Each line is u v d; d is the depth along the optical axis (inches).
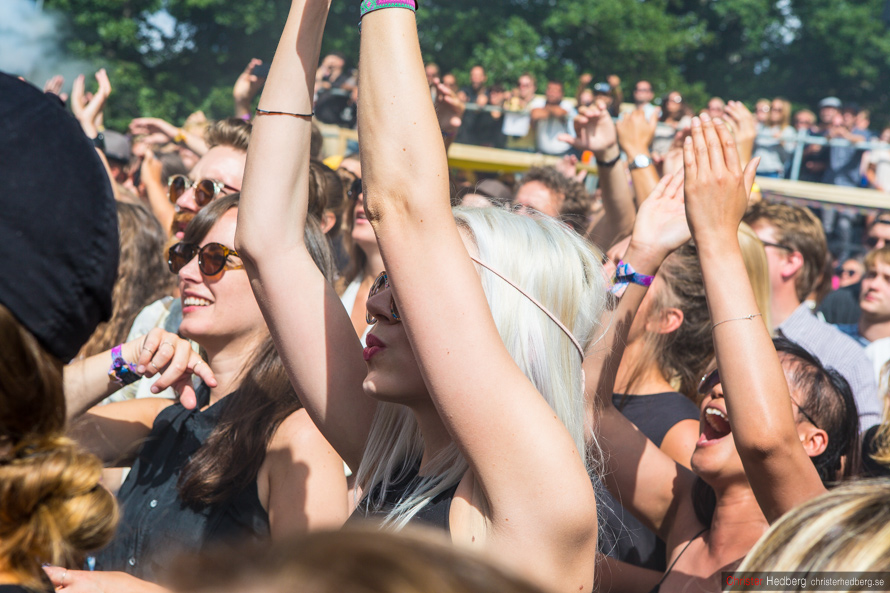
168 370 68.1
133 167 248.4
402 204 39.6
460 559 18.8
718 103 433.7
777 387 52.0
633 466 73.9
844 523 29.8
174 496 69.0
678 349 96.2
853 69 1124.5
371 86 40.5
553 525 36.8
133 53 897.5
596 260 49.0
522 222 47.4
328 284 56.2
